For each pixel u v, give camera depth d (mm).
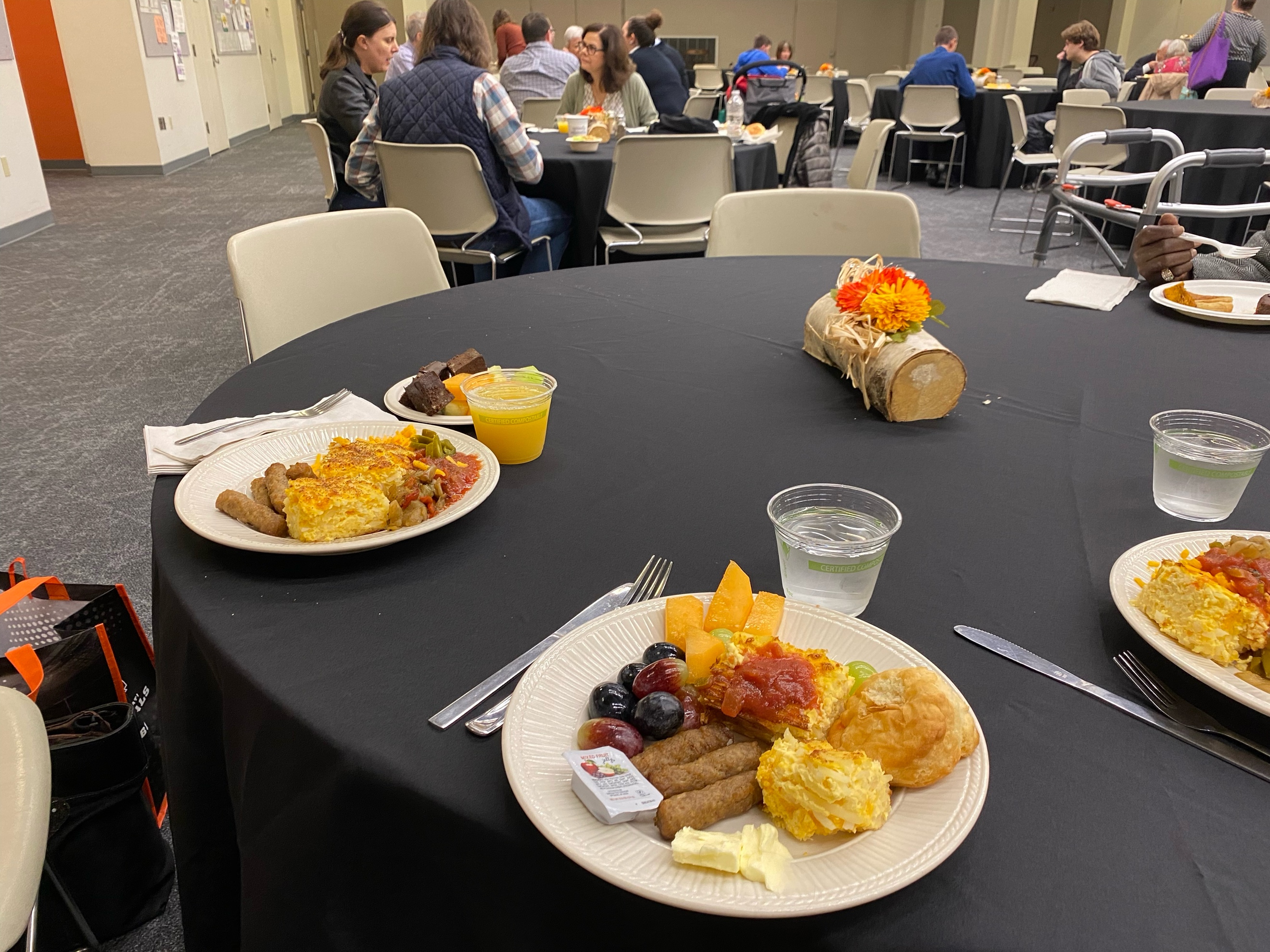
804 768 457
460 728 567
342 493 743
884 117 7871
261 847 619
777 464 965
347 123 3570
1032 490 906
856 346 1108
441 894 544
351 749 549
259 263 1570
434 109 2734
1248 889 456
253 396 1110
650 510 858
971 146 7176
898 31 14039
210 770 792
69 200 6715
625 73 4516
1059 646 655
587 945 505
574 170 3318
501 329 1430
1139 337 1399
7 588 1175
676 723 531
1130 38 11195
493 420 924
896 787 489
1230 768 541
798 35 14039
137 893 1170
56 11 7391
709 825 469
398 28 10938
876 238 2107
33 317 3809
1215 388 1182
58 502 2256
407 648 646
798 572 673
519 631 668
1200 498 828
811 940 444
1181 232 1657
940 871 466
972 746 497
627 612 625
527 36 5059
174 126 8375
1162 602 626
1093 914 442
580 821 462
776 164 4215
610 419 1085
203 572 741
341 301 1721
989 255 4812
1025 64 10938
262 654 637
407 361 1253
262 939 636
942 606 704
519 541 797
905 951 431
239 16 10844
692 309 1562
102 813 1111
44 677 1104
